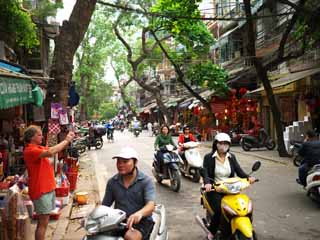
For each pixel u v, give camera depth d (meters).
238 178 5.55
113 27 36.50
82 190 11.34
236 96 27.61
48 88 9.73
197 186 11.59
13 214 5.32
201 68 27.05
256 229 7.04
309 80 18.42
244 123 27.00
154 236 4.41
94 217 3.76
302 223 7.37
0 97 5.93
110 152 23.67
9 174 10.59
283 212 8.19
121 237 3.85
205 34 28.64
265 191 10.31
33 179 5.80
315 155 8.84
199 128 33.22
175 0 17.55
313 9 16.50
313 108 18.25
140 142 32.03
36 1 16.94
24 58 17.88
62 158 11.59
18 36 13.85
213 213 5.70
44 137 9.62
